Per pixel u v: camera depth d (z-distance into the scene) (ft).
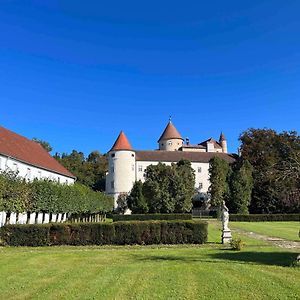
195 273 39.52
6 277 39.34
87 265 47.55
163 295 30.35
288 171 57.06
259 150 244.01
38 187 108.99
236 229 120.06
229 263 46.50
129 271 41.78
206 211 226.79
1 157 128.47
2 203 86.69
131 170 268.82
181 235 77.30
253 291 31.04
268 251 59.67
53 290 32.89
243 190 214.69
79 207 145.38
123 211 245.24
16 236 75.46
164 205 201.98
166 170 205.46
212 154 295.89
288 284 33.35
